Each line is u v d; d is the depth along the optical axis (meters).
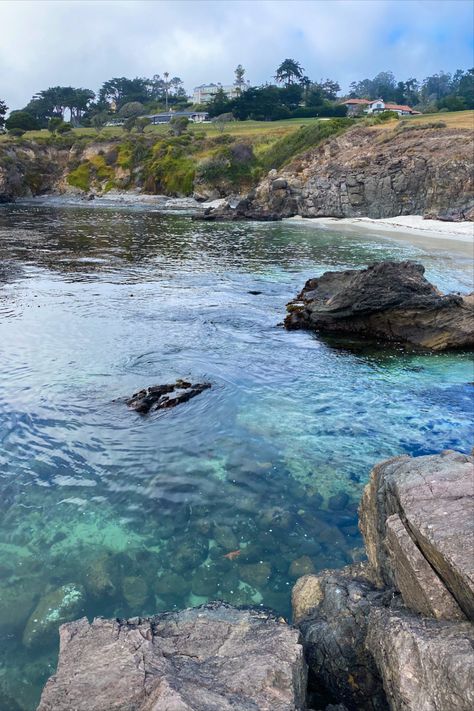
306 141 85.31
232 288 26.97
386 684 4.99
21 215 65.00
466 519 5.61
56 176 103.31
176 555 8.36
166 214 70.12
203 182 88.94
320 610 6.52
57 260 33.91
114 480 10.34
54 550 8.38
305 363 16.88
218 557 8.34
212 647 5.43
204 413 13.13
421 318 18.69
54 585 7.63
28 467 10.67
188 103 186.38
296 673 5.02
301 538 8.81
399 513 6.21
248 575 7.94
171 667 4.98
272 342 18.91
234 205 79.44
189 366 16.12
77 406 13.26
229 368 16.16
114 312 21.81
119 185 100.06
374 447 11.72
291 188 67.88
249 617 6.05
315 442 11.92
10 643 6.64
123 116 162.62
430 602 5.25
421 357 17.66
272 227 55.66
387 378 15.70
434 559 5.34
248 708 4.39
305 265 33.53
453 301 18.47
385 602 6.09
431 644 4.69
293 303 23.23
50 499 9.69
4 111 137.12
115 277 29.09
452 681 4.30
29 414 12.78
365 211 62.47
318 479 10.53
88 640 5.40
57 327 19.47
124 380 14.91
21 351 16.88
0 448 11.30
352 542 8.72
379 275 19.33
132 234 48.72
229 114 124.38
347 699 5.62
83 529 8.91
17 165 96.69
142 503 9.68
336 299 20.02
